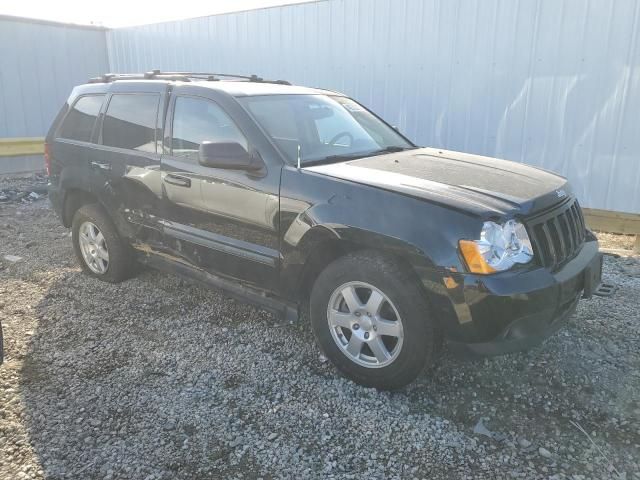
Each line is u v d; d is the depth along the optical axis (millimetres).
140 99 4410
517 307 2723
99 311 4348
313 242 3256
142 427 2875
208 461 2627
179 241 4082
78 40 11508
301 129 3867
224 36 9367
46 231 6828
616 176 6254
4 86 10617
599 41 6051
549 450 2725
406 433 2846
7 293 4719
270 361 3578
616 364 3502
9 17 10445
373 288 3072
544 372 3422
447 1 6902
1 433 2803
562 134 6496
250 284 3707
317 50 8219
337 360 3338
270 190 3428
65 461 2607
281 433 2842
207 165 3465
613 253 5758
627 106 6035
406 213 2922
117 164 4457
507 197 3020
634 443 2770
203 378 3357
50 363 3525
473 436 2840
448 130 7277
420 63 7289
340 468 2590
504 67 6684
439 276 2801
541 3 6293
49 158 5156
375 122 4672
